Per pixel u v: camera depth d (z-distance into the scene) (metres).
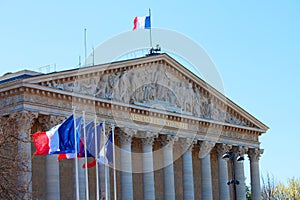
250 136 123.75
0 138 70.94
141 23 104.81
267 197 180.62
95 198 92.50
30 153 79.38
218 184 119.94
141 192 102.19
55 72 83.88
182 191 110.19
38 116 82.88
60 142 61.72
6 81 88.81
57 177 82.69
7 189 69.19
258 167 125.56
